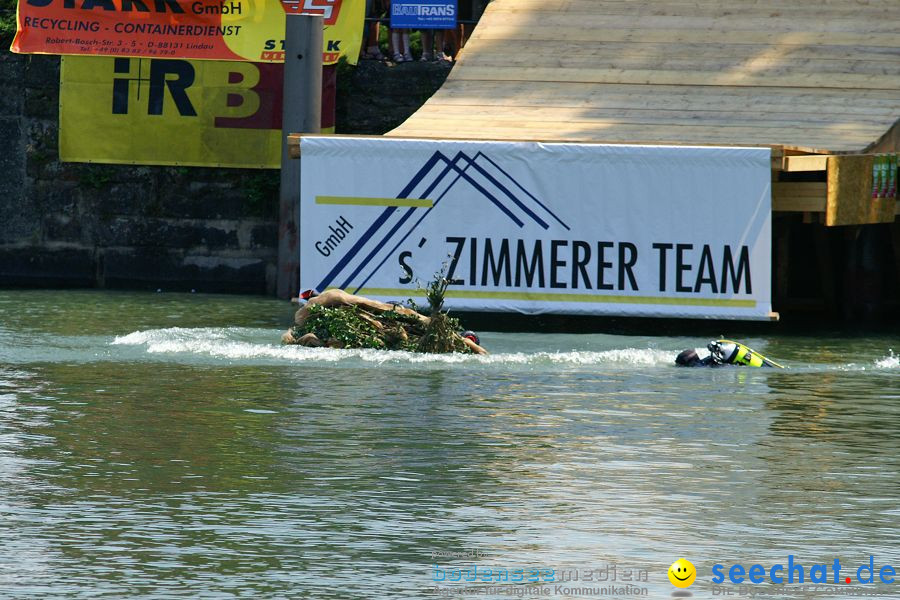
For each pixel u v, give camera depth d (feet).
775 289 366.84
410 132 318.65
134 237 381.81
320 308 269.64
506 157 305.73
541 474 163.02
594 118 326.85
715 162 299.79
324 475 160.97
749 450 177.88
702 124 320.91
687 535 138.31
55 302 343.67
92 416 193.67
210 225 380.37
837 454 176.04
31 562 126.52
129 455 169.58
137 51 374.63
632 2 369.91
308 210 309.83
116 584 120.98
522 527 140.36
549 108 333.42
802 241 377.30
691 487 157.48
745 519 144.25
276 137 376.48
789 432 190.08
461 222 307.99
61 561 126.93
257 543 133.59
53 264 383.45
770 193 298.15
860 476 164.04
